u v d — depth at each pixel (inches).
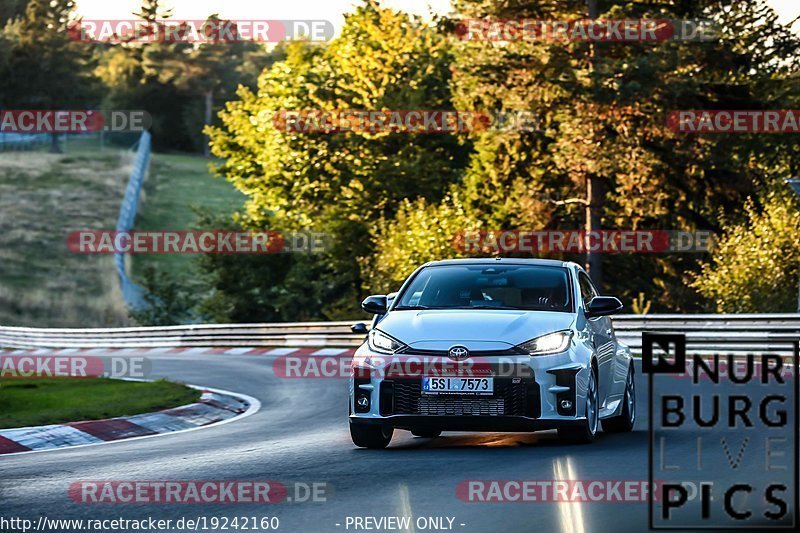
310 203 7367.1
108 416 2015.3
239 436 1769.2
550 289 1531.7
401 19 7042.3
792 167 6171.3
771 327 3201.3
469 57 5654.5
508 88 5649.6
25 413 2012.8
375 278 5610.2
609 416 1556.3
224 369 3494.1
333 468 1275.8
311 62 7682.1
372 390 1413.6
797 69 5812.0
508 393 1378.0
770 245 4222.4
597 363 1487.5
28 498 1095.6
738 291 4185.5
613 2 5369.1
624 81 5226.4
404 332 1430.9
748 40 5698.8
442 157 7155.5
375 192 6894.7
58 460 1460.4
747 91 5644.7
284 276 7273.6
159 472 1275.8
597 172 5374.0
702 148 5418.3
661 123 5339.6
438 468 1240.8
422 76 7012.8
